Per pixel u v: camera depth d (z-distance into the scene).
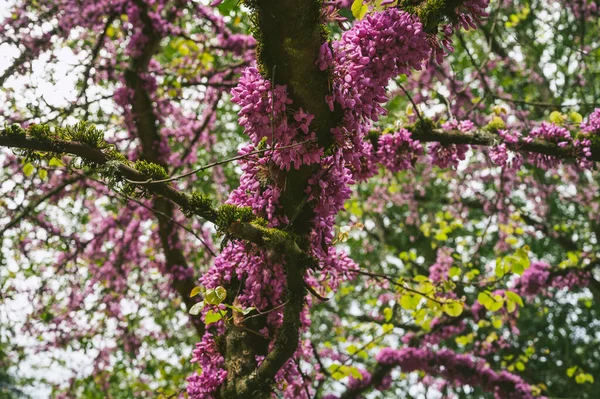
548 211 10.01
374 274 3.62
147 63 6.31
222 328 3.43
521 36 9.67
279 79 2.48
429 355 7.93
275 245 2.63
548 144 4.17
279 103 2.42
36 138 2.50
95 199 7.38
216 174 7.71
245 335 3.25
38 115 5.47
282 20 2.36
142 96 6.18
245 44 7.02
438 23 2.67
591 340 14.44
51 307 7.48
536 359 13.51
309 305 3.66
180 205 2.65
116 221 7.05
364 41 2.56
